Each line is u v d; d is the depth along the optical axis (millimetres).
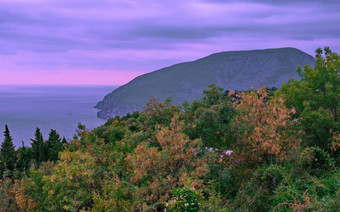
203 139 10070
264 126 10172
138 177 7078
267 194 7711
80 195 6539
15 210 7430
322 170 9125
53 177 6715
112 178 7051
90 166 7289
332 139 10883
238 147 9922
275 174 8156
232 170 9258
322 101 12102
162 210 6543
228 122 10617
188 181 6449
